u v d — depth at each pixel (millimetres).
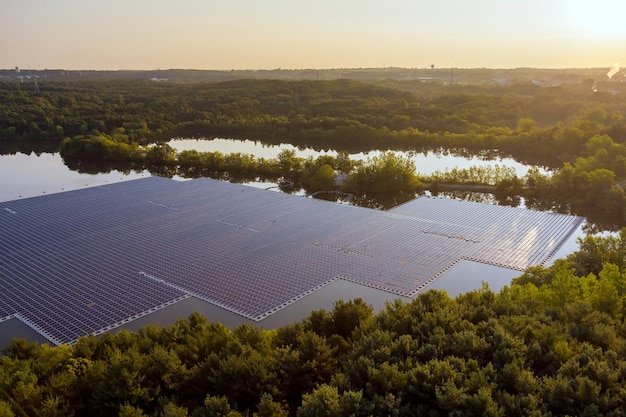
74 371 54688
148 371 52344
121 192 171000
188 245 121250
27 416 47125
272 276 103812
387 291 97375
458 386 46906
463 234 128875
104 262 110812
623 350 51781
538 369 51406
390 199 173500
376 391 46938
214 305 92062
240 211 149250
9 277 103000
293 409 50938
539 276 87062
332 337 61844
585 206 159125
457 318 59719
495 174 181500
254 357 52812
